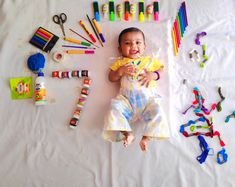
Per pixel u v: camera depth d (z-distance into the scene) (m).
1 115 1.44
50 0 1.59
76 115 1.42
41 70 1.49
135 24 1.55
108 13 1.58
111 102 1.36
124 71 1.38
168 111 1.43
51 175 1.37
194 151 1.40
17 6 1.58
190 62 1.53
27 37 1.54
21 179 1.36
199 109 1.45
